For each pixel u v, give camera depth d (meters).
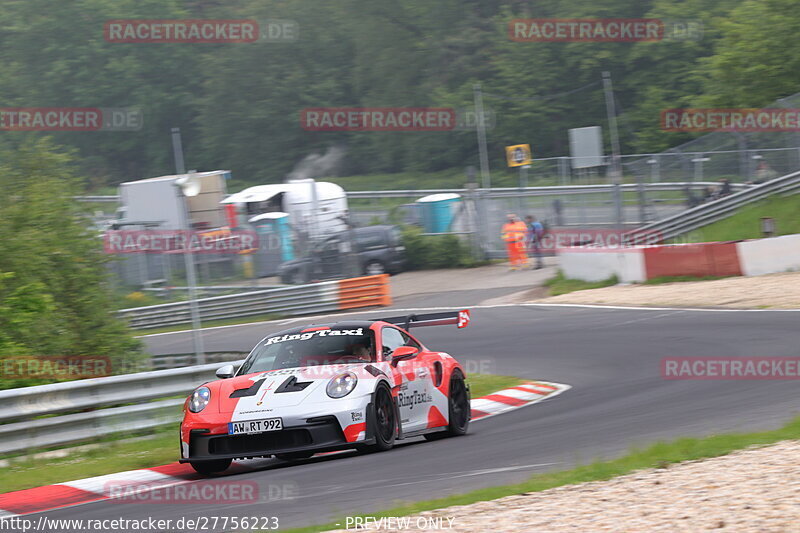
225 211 119.06
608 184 118.06
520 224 109.31
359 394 28.78
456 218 119.56
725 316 63.53
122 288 104.62
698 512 17.27
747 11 140.38
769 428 28.30
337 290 95.94
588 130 119.94
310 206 119.06
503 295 93.56
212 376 43.28
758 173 101.06
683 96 190.38
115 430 38.44
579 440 29.70
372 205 135.62
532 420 36.94
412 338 35.16
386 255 115.06
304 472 27.58
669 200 105.31
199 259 106.94
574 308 77.94
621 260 88.62
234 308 98.88
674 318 65.88
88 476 31.08
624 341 59.59
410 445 32.56
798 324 56.31
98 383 37.75
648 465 23.08
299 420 27.58
